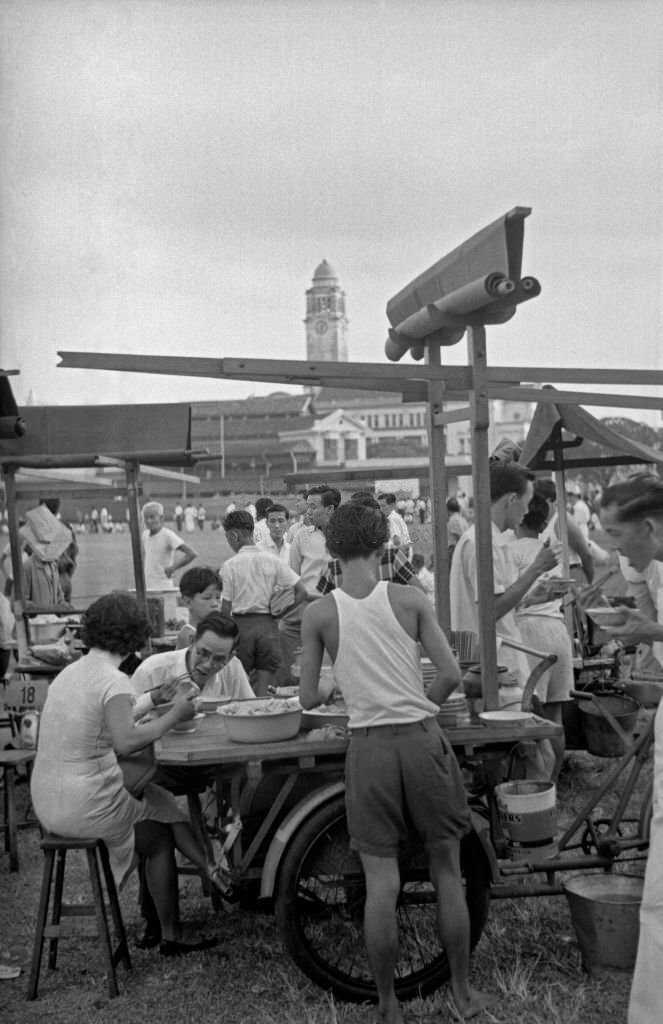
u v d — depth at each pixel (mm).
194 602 5086
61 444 6750
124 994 3615
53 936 3652
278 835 3459
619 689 5531
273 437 64688
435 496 4445
